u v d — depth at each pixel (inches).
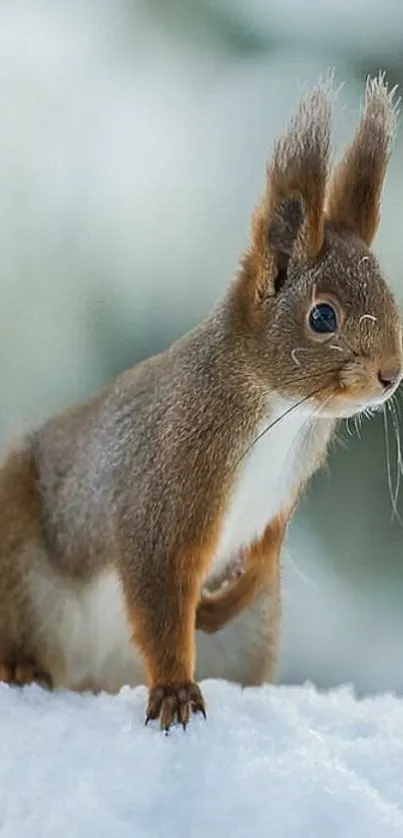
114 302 101.7
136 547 93.7
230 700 92.8
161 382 94.3
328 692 94.9
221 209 102.0
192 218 102.0
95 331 101.6
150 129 102.3
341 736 92.0
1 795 89.7
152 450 93.9
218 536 93.8
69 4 102.7
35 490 96.0
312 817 89.2
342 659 101.4
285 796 89.4
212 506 93.6
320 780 89.8
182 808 89.5
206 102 102.5
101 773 90.0
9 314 101.7
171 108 102.5
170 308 101.6
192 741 91.0
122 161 102.3
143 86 102.5
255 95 102.1
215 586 95.3
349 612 101.3
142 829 89.2
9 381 101.7
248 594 95.3
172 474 93.5
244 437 93.5
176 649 93.3
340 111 98.5
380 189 94.1
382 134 94.0
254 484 93.9
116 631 96.0
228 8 102.0
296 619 101.3
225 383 93.4
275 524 94.7
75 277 101.7
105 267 101.8
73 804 89.4
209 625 95.4
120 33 102.5
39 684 95.6
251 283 93.5
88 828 89.0
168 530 93.5
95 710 92.7
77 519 95.4
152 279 101.7
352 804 89.4
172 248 101.9
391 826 89.1
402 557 100.8
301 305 92.9
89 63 102.6
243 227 101.9
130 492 94.0
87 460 95.2
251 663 96.7
